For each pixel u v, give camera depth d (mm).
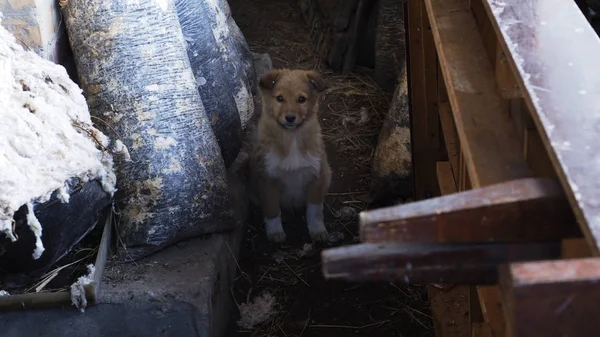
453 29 1406
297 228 2240
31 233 1597
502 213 866
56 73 1743
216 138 2068
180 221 1815
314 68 2984
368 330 1910
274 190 2133
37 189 1593
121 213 1807
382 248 896
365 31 2914
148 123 1806
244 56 2549
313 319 1945
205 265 1798
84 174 1665
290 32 3207
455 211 864
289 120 2021
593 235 725
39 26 1799
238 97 2295
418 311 1945
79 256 1804
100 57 1825
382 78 2830
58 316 1705
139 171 1794
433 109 1896
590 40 1080
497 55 1214
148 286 1734
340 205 2318
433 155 1952
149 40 1841
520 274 698
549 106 928
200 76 2068
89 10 1842
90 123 1750
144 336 1744
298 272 2080
